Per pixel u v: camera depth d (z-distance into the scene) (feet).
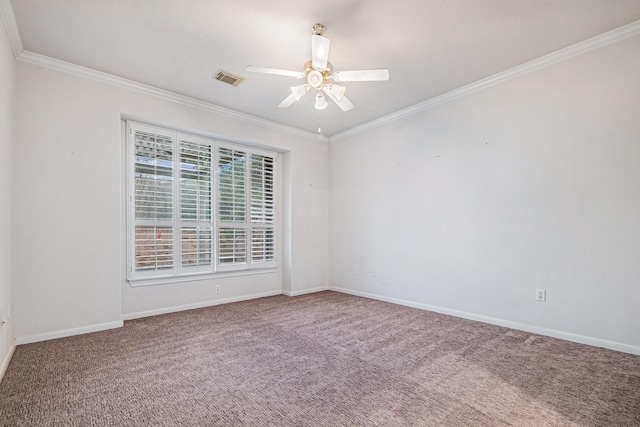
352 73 8.07
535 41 8.73
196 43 8.70
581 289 8.97
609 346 8.50
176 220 12.61
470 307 11.44
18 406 5.84
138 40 8.55
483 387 6.59
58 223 9.48
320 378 7.01
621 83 8.38
